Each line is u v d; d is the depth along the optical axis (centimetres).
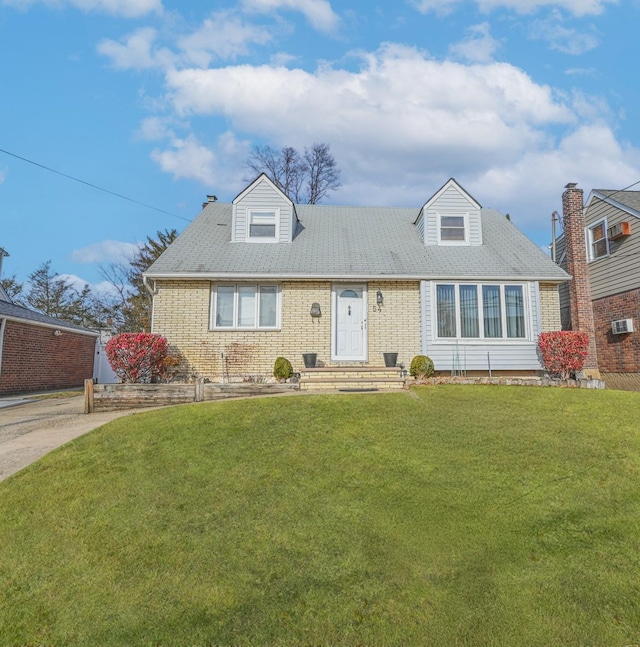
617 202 1675
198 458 571
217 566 354
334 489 485
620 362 1642
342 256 1392
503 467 536
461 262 1387
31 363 1769
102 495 479
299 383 1144
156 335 1215
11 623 298
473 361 1306
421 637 280
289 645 275
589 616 297
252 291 1337
